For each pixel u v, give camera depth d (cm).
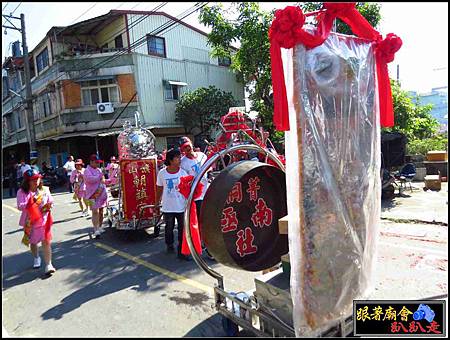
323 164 277
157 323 382
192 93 1972
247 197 345
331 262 283
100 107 1875
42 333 376
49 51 2041
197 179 350
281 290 291
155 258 599
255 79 1121
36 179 551
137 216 703
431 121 1608
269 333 301
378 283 434
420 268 474
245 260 344
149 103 1939
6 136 3103
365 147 312
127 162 697
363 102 311
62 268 585
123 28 1906
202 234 332
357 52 310
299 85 263
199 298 438
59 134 2027
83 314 415
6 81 2895
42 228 555
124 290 476
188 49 2153
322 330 282
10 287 516
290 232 271
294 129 266
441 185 1095
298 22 252
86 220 965
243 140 497
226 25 1068
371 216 322
